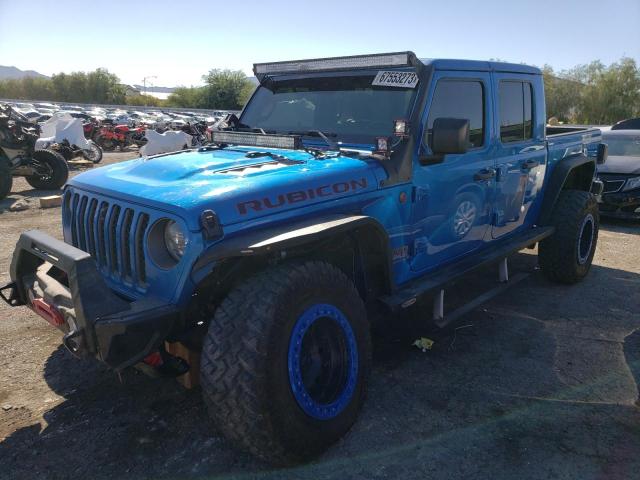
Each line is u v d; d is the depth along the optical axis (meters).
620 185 8.49
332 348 2.85
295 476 2.62
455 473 2.66
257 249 2.38
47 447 2.83
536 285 5.49
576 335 4.30
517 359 3.88
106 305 2.47
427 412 3.19
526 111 4.69
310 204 2.86
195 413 3.15
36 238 2.88
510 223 4.68
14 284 3.22
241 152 3.57
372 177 3.19
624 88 44.91
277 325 2.43
